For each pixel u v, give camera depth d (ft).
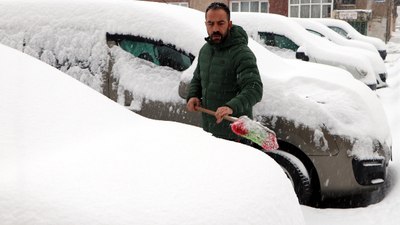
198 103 11.74
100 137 7.62
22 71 8.55
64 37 14.93
